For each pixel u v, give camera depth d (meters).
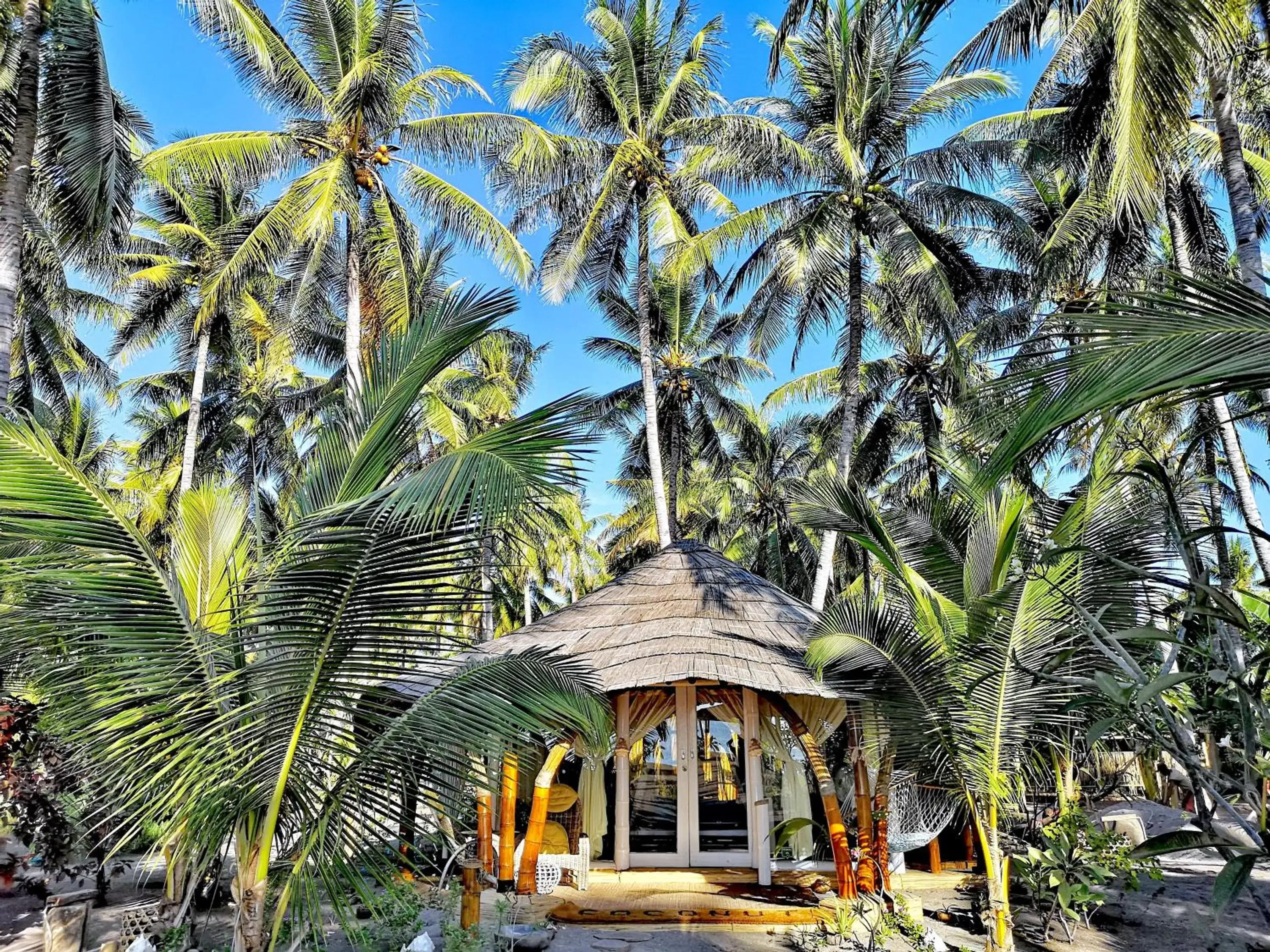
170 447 28.72
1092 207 13.56
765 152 17.78
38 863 11.62
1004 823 9.62
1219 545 9.43
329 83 17.62
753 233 18.17
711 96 20.97
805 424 34.91
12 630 4.70
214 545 7.09
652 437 19.97
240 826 5.07
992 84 17.55
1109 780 13.96
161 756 4.73
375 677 5.23
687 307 29.25
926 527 9.88
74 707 4.89
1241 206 10.66
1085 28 8.89
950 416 22.31
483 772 5.71
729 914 8.82
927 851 12.80
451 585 5.14
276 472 30.94
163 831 5.08
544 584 37.19
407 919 7.58
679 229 18.94
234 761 4.93
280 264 19.02
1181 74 5.73
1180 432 18.52
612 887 10.28
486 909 9.26
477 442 4.82
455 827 9.27
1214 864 11.82
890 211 17.14
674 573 12.55
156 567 4.92
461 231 18.86
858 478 26.50
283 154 16.91
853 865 10.32
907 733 8.09
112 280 22.39
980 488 3.47
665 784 11.84
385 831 5.34
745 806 11.66
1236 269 14.43
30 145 10.34
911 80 17.66
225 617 6.73
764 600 11.78
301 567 4.74
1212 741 4.11
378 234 17.98
